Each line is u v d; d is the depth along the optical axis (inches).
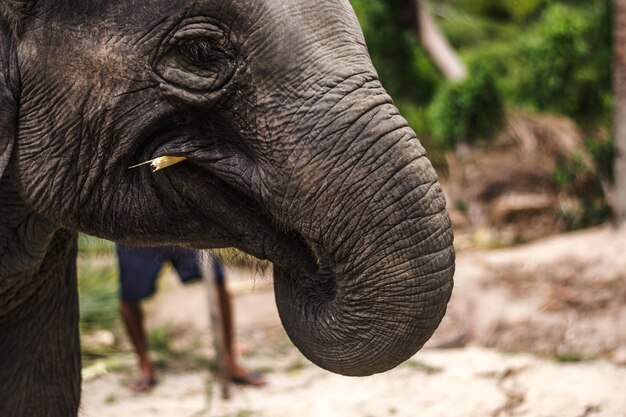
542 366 231.3
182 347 263.3
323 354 106.2
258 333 270.5
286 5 100.0
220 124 103.9
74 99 105.2
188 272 227.9
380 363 103.3
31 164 108.3
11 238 119.3
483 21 589.0
